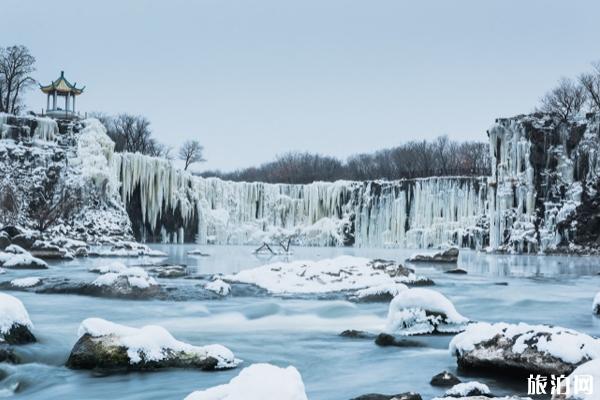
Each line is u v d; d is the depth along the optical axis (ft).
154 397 33.73
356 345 47.29
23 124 227.40
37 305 63.05
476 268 134.51
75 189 212.23
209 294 71.00
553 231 204.95
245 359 42.60
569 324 57.36
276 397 23.81
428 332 49.34
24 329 43.70
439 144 388.37
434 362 41.04
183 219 257.34
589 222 200.95
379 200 276.62
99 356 38.55
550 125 213.66
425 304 50.37
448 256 157.38
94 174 217.15
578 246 200.03
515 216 213.25
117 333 39.73
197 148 382.01
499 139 218.79
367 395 30.12
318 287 77.82
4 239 140.46
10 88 294.87
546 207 209.36
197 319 58.59
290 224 295.07
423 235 258.37
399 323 50.37
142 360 38.37
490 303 71.67
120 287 69.15
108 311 60.49
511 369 35.73
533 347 35.40
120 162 237.66
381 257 176.45
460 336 40.93
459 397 29.17
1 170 210.79
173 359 38.88
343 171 399.44
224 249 214.28
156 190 247.91
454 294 79.61
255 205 294.25
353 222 284.82
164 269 98.73
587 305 71.05
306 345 47.42
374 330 54.13
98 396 34.06
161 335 39.68
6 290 73.72
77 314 58.54
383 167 380.78
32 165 216.74
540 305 70.69
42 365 39.60
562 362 34.14
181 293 70.49
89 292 70.44
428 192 263.49
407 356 42.98
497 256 193.26
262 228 291.38
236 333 52.65
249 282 80.74
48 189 212.64
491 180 219.41
